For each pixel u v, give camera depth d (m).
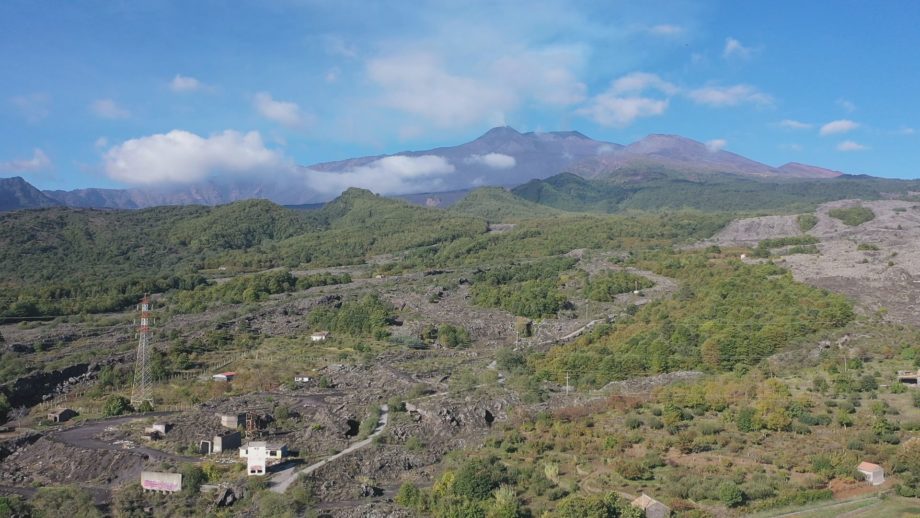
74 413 187.38
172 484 135.38
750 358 182.75
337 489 133.38
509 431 155.50
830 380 163.75
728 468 126.38
